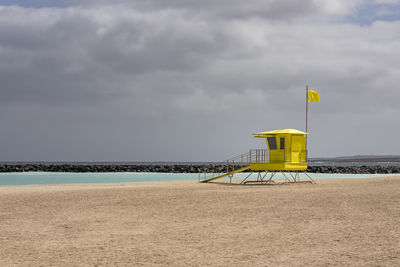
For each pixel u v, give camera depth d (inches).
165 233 465.1
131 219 565.9
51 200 811.4
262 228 489.4
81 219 567.5
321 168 3388.3
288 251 372.5
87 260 348.2
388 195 848.3
